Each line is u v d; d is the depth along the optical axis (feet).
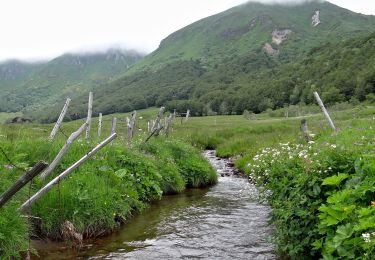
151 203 43.98
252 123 222.69
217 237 31.22
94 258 26.48
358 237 17.44
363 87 383.04
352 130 59.67
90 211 31.91
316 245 20.80
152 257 26.78
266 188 33.55
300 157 32.12
